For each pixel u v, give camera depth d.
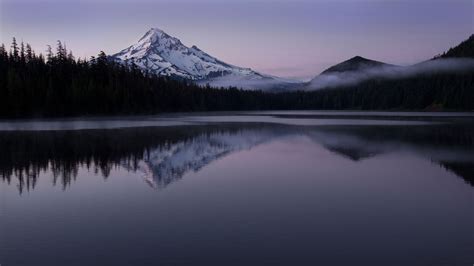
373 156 33.84
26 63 110.38
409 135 52.22
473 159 32.09
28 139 46.84
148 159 32.62
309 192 21.42
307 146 40.75
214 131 58.91
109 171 27.45
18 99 90.88
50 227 15.98
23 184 23.47
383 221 16.56
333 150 37.66
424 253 13.34
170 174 26.34
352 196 20.56
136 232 15.34
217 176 25.66
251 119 95.44
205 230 15.50
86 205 19.06
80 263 12.74
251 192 21.41
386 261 12.78
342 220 16.69
